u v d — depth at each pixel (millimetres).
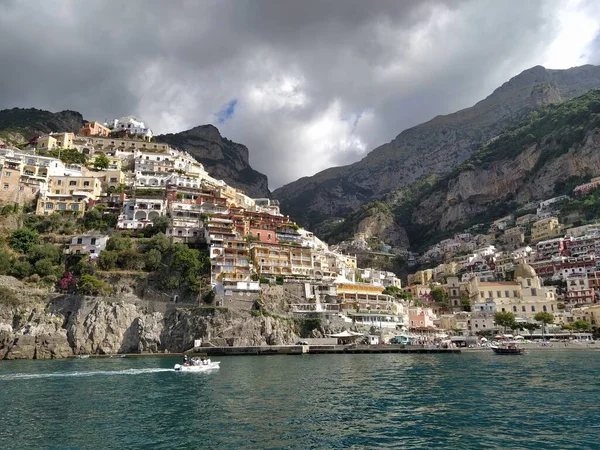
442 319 175250
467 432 35125
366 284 177375
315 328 130250
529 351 117188
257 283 129750
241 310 122188
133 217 155000
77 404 47156
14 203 148750
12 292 112125
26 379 66188
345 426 37250
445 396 50219
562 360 89750
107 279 122688
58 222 143625
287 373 71562
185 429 36750
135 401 48656
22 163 159875
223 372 73500
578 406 43812
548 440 32812
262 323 121250
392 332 147375
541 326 156500
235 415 41531
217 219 158125
